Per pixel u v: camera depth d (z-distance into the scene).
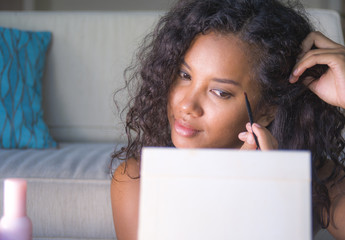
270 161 0.38
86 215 1.05
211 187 0.38
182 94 0.79
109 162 1.13
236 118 0.79
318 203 0.88
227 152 0.38
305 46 0.89
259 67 0.79
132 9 3.67
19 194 0.51
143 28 1.64
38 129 1.42
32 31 1.57
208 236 0.37
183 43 0.78
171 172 0.38
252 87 0.80
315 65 0.90
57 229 1.06
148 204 0.38
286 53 0.84
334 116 0.96
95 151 1.31
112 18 1.65
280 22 0.83
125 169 0.91
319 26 1.52
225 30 0.77
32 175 1.07
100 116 1.61
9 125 1.38
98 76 1.62
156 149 0.38
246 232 0.37
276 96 0.85
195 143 0.78
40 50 1.54
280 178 0.37
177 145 0.79
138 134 0.99
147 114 0.95
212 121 0.77
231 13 0.78
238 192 0.37
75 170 1.09
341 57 0.86
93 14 1.66
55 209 1.05
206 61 0.76
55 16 1.64
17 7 3.40
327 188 0.91
